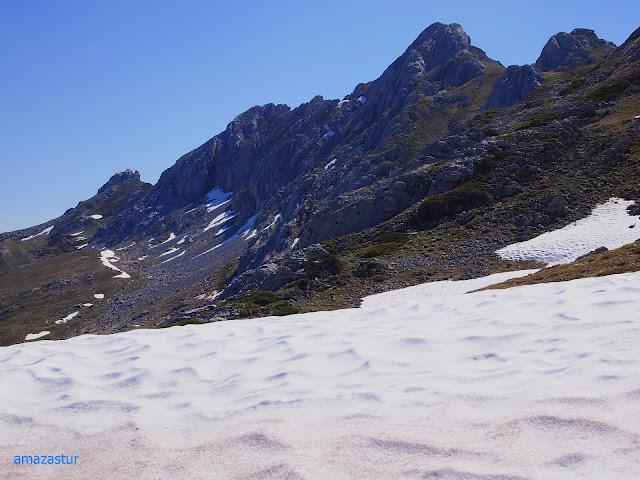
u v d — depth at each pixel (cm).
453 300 1573
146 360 1116
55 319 11906
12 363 1159
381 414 729
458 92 13562
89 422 819
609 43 14188
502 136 6175
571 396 698
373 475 572
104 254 19162
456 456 589
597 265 2248
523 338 1008
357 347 1079
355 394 810
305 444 664
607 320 1017
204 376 1004
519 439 608
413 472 568
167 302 10581
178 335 1350
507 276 3152
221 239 17438
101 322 10831
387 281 3875
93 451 724
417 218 5147
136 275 15350
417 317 1378
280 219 14400
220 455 668
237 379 959
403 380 864
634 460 529
